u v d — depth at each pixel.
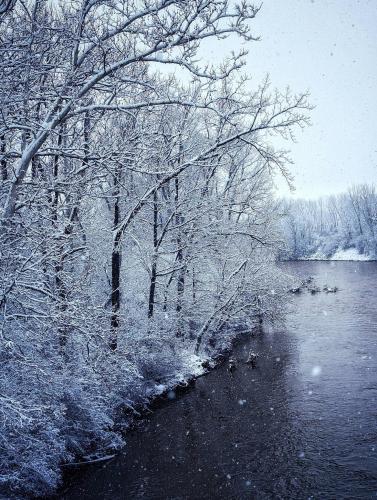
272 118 9.77
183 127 14.36
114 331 12.11
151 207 16.22
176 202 15.69
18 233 6.99
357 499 8.58
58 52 6.73
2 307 6.72
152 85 6.99
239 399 14.59
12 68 6.43
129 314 15.75
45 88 6.92
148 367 15.37
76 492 8.98
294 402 13.92
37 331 8.02
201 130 16.08
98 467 10.02
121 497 8.87
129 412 13.20
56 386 8.66
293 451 10.77
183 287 18.11
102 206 15.80
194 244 16.92
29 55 6.06
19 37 6.10
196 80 6.24
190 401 14.62
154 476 9.67
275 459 10.40
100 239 14.98
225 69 6.74
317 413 12.91
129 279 17.78
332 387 14.95
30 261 7.34
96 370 9.30
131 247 17.25
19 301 6.77
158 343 15.86
